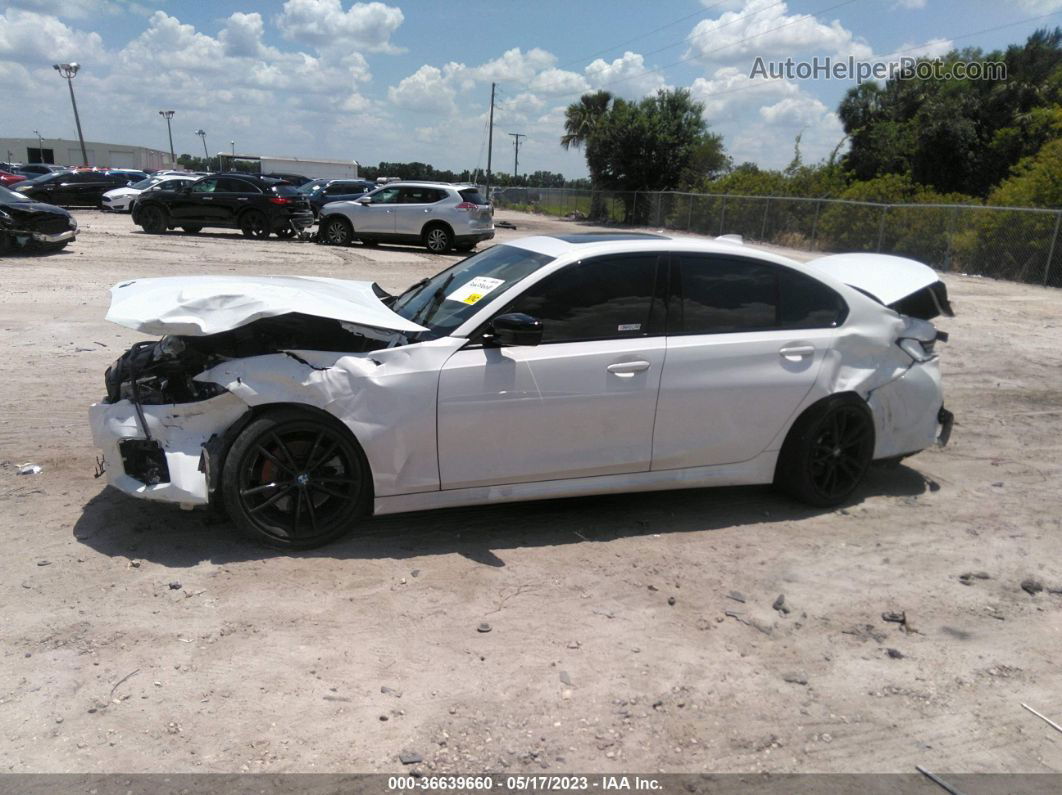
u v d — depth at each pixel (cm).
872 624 379
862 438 505
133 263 1562
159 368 427
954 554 455
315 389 401
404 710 303
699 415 461
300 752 278
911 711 317
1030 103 3466
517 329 402
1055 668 350
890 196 3033
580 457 445
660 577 413
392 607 371
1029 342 1133
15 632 337
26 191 3125
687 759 285
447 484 427
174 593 372
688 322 462
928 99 3672
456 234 2164
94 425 409
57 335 896
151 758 272
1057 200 2177
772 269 486
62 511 451
